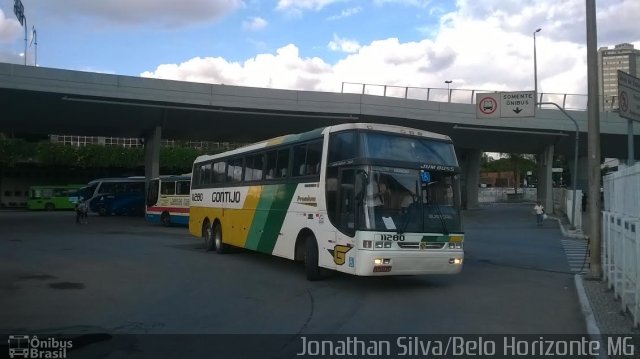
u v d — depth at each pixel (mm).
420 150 11938
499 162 92125
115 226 31984
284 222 13992
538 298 10797
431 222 11523
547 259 17984
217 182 18969
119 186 44594
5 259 16031
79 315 9000
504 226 35031
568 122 42312
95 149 59719
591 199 12953
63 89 31016
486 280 13211
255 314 9219
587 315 8766
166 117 36625
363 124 11656
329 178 12164
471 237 27094
